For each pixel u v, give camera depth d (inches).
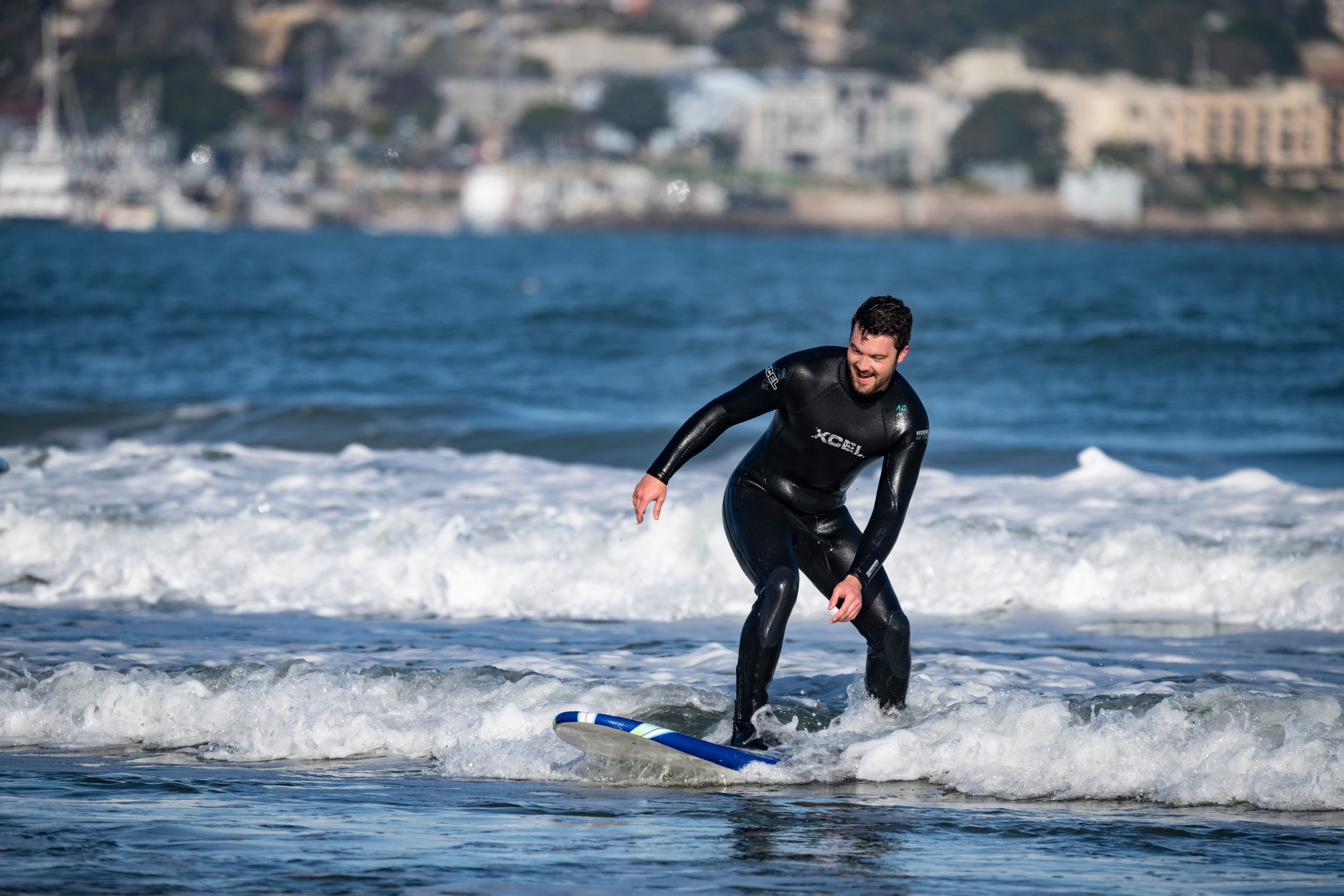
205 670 920.9
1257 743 745.0
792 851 619.2
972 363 3754.9
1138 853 620.4
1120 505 1571.1
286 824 655.8
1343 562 1241.4
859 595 739.4
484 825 658.8
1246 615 1200.2
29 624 1144.2
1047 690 908.6
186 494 1658.5
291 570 1336.1
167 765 780.6
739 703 780.6
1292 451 2383.1
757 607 770.8
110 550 1395.2
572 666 982.4
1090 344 3922.2
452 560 1309.1
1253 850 626.5
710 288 7583.7
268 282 7377.0
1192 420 2908.5
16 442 2410.2
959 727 784.9
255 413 2583.7
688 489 1675.7
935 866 598.9
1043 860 609.3
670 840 633.6
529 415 2738.7
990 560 1306.6
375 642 1077.8
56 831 636.7
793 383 774.5
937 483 1742.1
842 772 755.4
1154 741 760.3
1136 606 1248.2
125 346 4069.9
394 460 1937.7
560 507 1595.7
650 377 3597.4
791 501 790.5
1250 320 5182.1
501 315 5270.7
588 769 760.3
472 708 852.6
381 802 701.9
